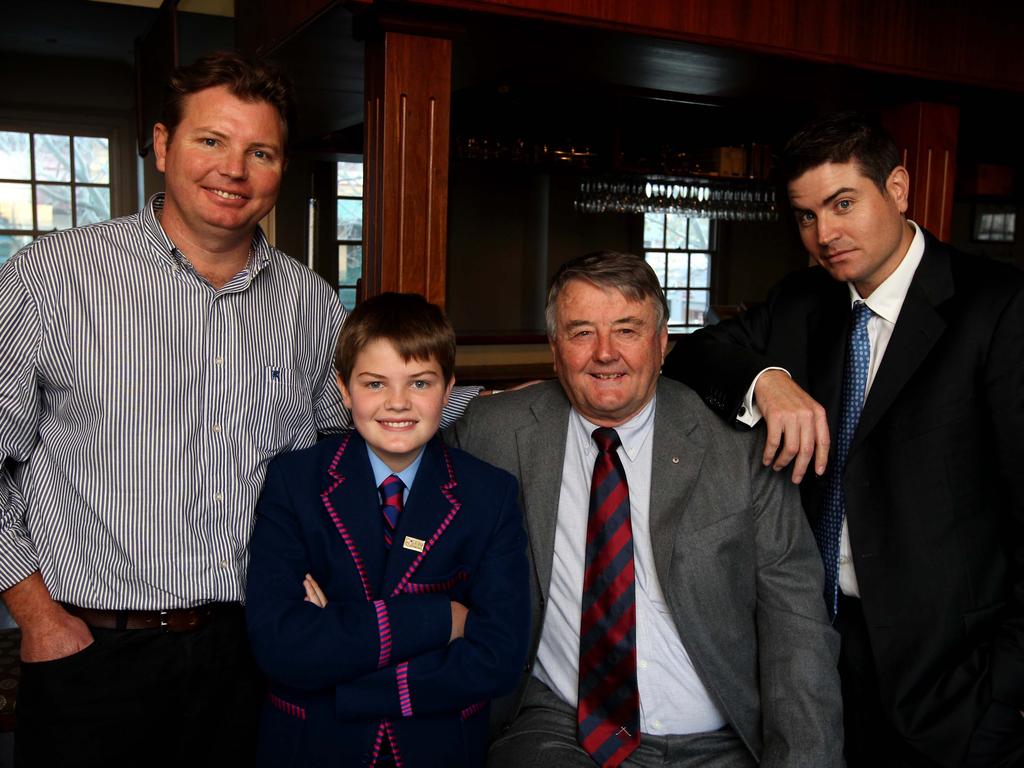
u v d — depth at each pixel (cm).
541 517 172
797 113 589
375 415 151
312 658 139
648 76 353
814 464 167
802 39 307
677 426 171
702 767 161
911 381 164
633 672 162
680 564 162
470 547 156
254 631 143
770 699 160
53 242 147
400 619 142
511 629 149
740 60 312
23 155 719
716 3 291
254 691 162
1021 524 159
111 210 748
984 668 157
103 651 147
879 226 162
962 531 162
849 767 179
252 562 151
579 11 268
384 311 152
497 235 801
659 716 164
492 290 805
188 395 150
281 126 154
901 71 327
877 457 166
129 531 147
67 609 150
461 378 530
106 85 728
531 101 550
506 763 162
